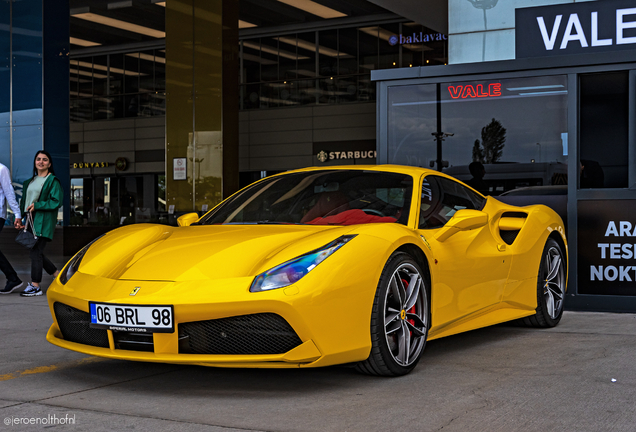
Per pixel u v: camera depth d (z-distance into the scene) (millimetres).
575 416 2348
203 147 10500
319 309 2584
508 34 5863
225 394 2705
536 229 4293
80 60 23172
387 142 5719
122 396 2684
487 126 5465
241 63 21062
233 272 2703
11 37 8648
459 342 3916
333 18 19453
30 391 2779
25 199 6641
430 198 3654
